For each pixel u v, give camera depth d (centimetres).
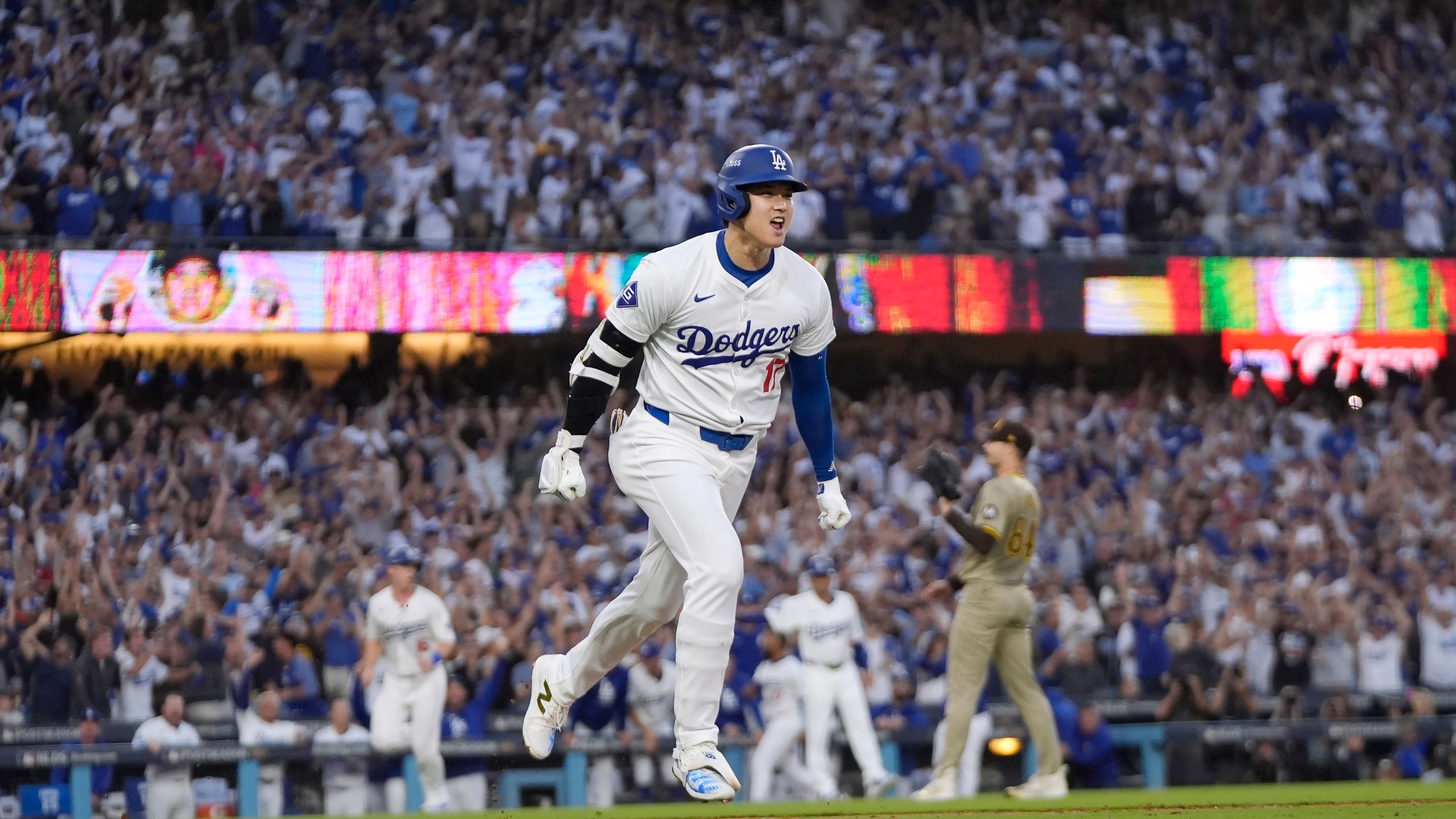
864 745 2464
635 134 4122
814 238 4112
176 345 3859
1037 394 4053
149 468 3459
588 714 2648
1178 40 4709
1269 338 4359
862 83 4453
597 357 1089
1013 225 4184
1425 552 3800
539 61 4288
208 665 2808
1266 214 4406
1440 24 4938
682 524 1076
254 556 3250
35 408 3672
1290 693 3080
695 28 4494
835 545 3316
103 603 3014
